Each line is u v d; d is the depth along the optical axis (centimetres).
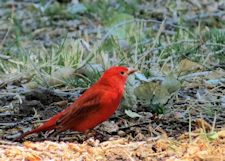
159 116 1063
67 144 943
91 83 1194
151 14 1719
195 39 1401
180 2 1766
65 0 1884
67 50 1376
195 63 1236
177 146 941
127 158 910
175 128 1027
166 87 1102
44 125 936
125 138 989
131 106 1086
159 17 1706
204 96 1128
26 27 1725
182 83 1180
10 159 904
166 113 1076
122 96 1052
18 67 1287
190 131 958
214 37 1400
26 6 1853
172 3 1783
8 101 1154
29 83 1193
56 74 1219
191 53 1311
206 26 1540
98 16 1753
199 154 904
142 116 1062
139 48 1375
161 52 1295
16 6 1859
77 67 1263
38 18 1762
